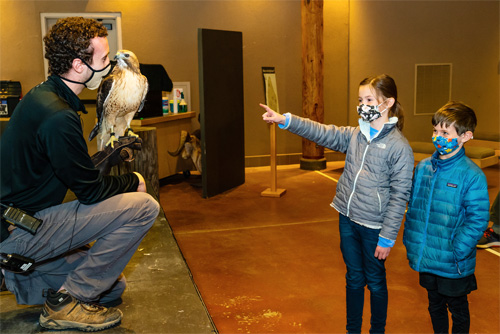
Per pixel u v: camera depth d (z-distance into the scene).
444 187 2.19
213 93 5.81
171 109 6.89
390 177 2.24
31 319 1.96
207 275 3.63
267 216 5.09
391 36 7.72
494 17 7.94
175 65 7.12
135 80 2.66
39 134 1.67
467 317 2.24
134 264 2.60
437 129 2.17
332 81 7.68
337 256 3.96
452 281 2.19
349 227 2.37
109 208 1.83
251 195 5.95
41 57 6.72
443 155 2.21
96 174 1.79
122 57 2.63
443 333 2.32
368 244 2.30
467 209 2.12
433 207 2.21
